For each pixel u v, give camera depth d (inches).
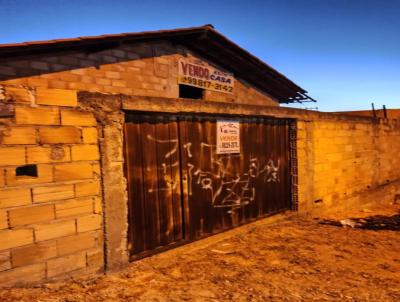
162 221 180.1
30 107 125.2
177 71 365.4
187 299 135.0
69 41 249.3
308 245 216.8
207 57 402.0
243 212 234.2
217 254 190.2
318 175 302.7
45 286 128.3
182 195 190.9
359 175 374.9
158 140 177.8
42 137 128.3
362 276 171.2
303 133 279.0
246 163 234.7
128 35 283.7
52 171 131.1
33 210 125.9
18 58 251.0
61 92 134.0
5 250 119.1
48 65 267.0
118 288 139.3
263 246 208.8
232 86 443.5
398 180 468.8
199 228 202.1
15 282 121.3
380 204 418.6
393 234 263.4
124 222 155.5
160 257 175.2
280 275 166.4
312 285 156.3
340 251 209.8
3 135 118.3
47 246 129.7
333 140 323.6
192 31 332.5
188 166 194.1
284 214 268.7
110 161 149.5
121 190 153.9
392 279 169.5
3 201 118.6
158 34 312.7
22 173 130.3
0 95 117.8
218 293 142.6
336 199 333.4
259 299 139.3
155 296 135.5
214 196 211.8
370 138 396.2
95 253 145.0
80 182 139.6
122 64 315.3
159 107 171.0
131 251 165.2
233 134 222.7
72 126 137.1
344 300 142.3
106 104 148.3
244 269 171.2
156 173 176.7
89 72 291.9
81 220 139.8
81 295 128.3
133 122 165.8
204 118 203.0
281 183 268.8
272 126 257.6
